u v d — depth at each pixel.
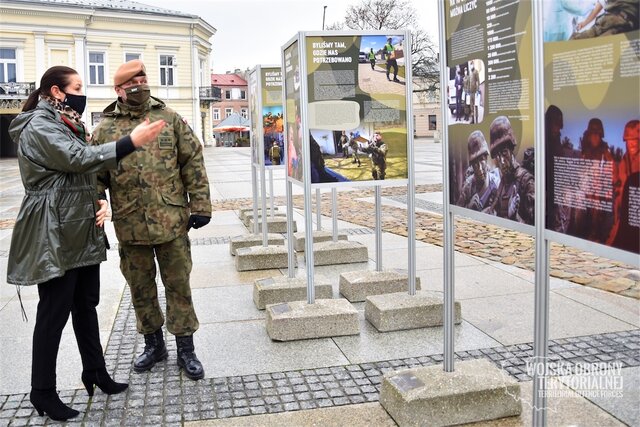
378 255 5.68
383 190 14.27
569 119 2.28
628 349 4.17
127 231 3.77
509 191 2.71
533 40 2.41
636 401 3.40
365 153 4.89
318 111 4.79
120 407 3.46
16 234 3.21
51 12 41.22
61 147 3.10
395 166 4.94
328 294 5.37
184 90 47.00
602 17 2.09
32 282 3.16
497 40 2.73
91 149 3.12
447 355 3.38
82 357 3.54
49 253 3.16
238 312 5.21
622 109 2.04
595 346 4.24
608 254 2.14
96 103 43.75
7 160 35.97
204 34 49.16
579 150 2.24
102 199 3.80
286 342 4.47
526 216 2.60
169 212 3.79
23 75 41.31
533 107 2.51
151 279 3.99
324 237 7.72
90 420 3.30
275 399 3.53
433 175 17.59
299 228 9.36
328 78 4.79
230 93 98.62
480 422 3.21
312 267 4.78
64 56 42.44
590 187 2.21
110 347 4.41
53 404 3.29
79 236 3.29
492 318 4.91
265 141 8.05
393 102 4.90
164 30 45.56
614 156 2.09
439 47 3.27
